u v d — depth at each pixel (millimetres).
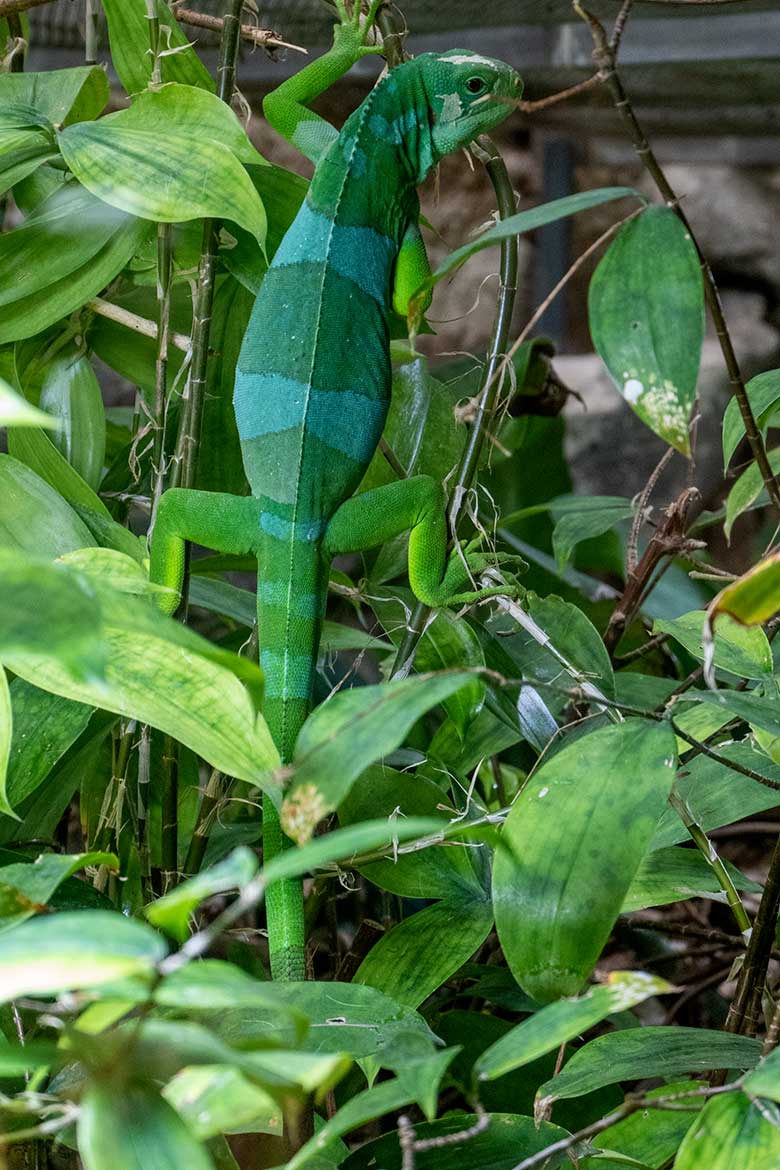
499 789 1091
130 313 1024
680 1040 888
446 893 962
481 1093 993
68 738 935
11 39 1042
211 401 1052
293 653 952
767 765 962
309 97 1003
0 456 963
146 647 886
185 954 746
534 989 853
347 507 971
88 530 972
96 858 853
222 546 971
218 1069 814
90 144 965
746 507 954
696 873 955
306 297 967
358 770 813
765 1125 838
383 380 978
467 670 830
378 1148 904
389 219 981
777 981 1015
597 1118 985
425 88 980
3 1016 917
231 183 950
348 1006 877
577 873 858
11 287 986
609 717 996
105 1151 773
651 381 840
